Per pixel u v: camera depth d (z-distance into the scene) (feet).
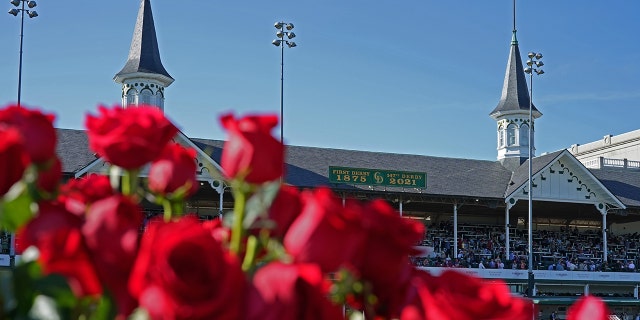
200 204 186.09
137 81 201.57
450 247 179.93
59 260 6.64
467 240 186.50
